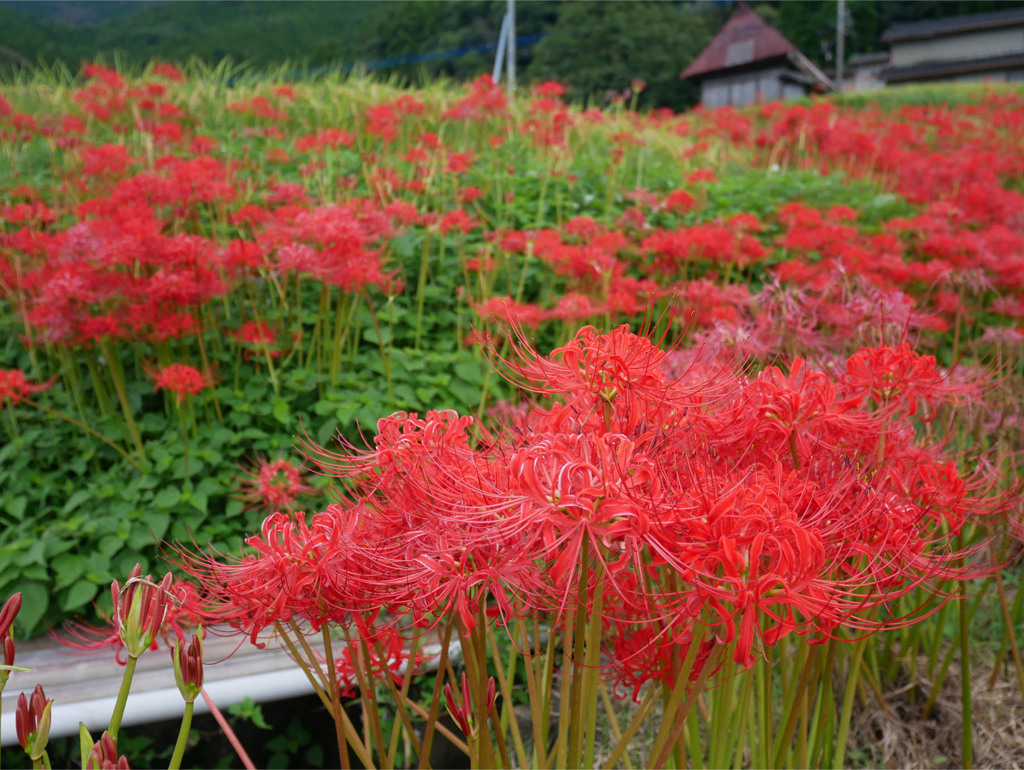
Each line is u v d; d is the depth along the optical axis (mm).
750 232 5152
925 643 2688
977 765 2322
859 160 8102
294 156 5926
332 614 1341
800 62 29250
